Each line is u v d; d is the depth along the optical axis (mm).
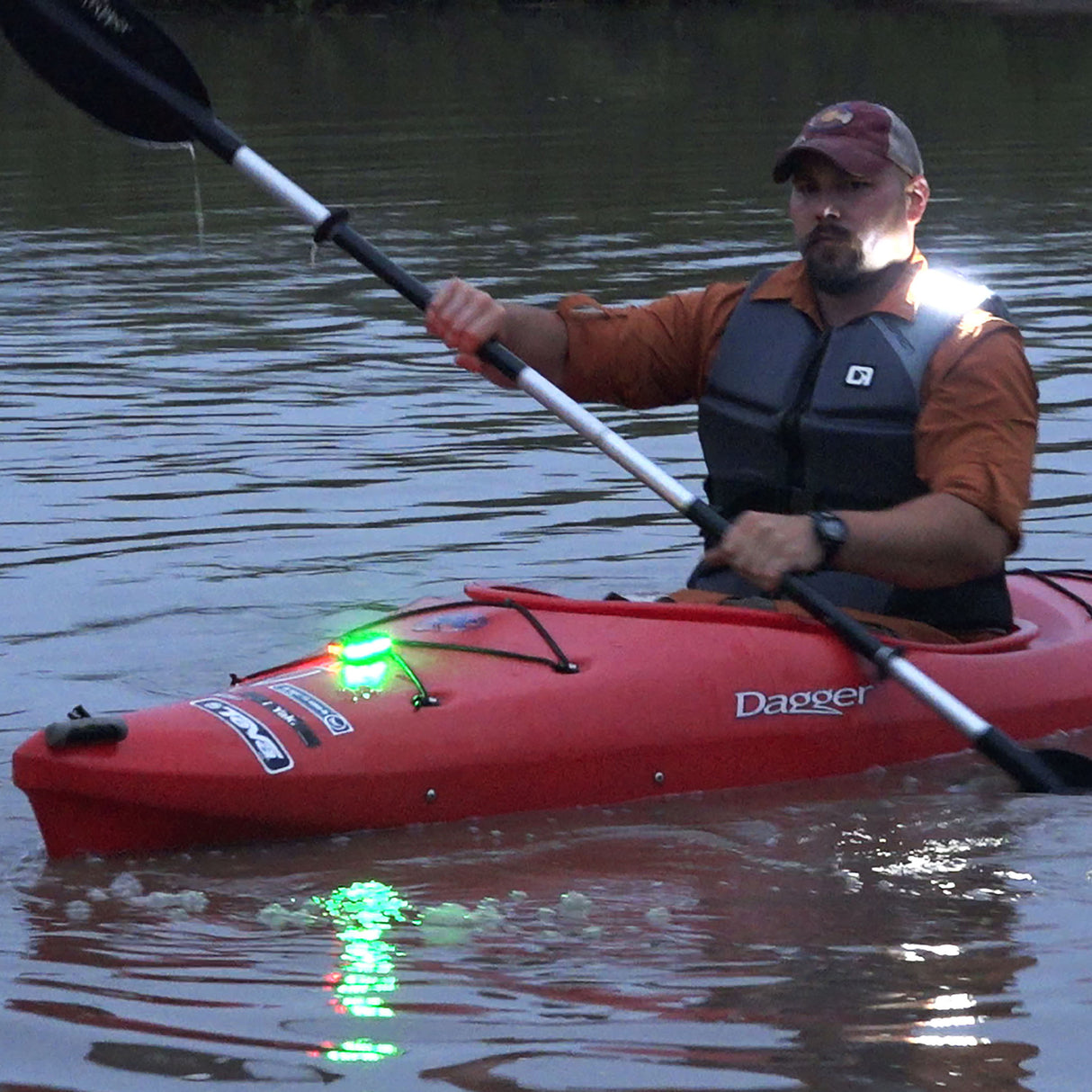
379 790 7434
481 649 8055
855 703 8461
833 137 8547
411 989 5762
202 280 21906
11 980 5875
